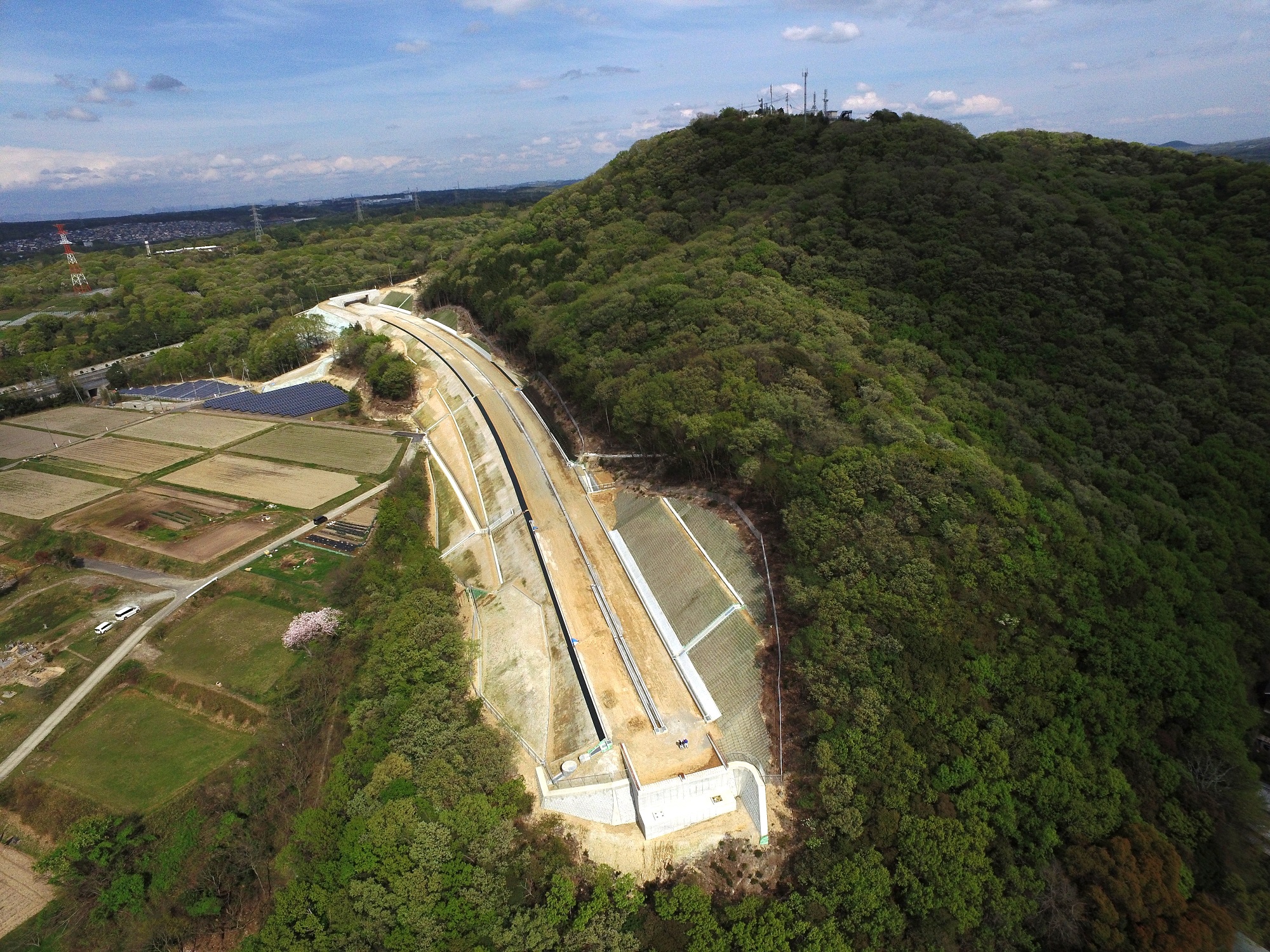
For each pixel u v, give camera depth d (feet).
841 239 416.67
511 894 182.70
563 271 554.87
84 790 231.71
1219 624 247.50
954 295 372.58
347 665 266.57
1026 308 360.07
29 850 219.00
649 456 355.15
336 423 542.98
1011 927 181.37
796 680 218.18
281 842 209.77
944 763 194.59
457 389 520.83
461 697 243.40
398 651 246.88
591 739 223.30
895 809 188.55
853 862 181.88
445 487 422.82
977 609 217.36
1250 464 301.63
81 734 255.70
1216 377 328.90
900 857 184.44
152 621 311.68
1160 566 254.27
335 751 236.43
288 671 276.21
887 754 193.88
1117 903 183.21
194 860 210.38
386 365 565.53
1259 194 398.62
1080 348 343.67
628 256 508.53
